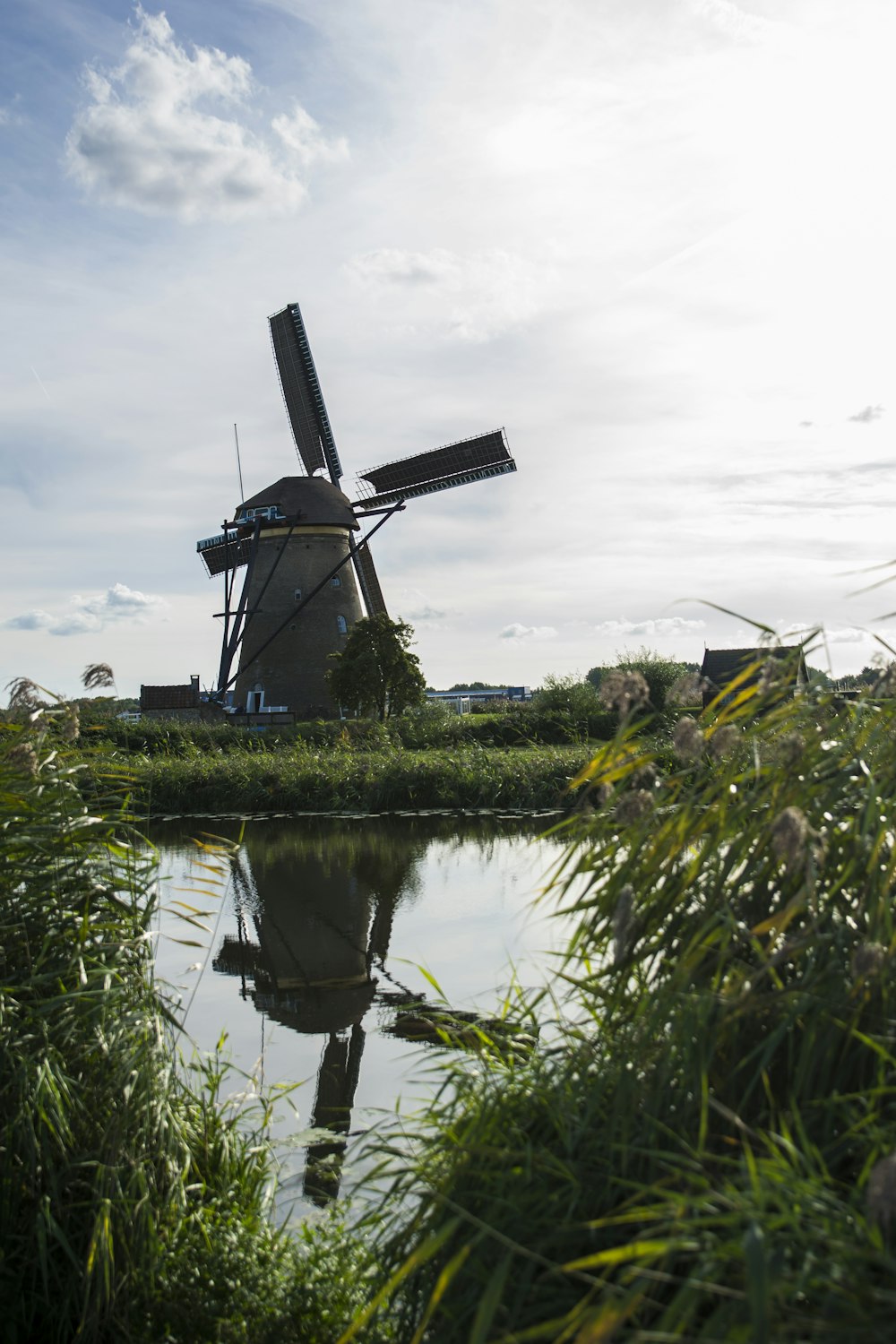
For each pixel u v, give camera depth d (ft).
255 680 178.60
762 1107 10.18
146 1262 13.01
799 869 10.71
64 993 14.80
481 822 66.39
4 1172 12.89
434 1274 10.43
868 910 10.45
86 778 17.88
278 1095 21.01
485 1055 13.96
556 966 22.84
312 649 177.58
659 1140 9.82
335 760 84.12
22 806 15.84
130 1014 15.06
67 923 15.87
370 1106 21.44
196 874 49.78
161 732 110.73
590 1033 12.57
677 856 11.84
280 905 42.83
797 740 11.71
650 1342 7.70
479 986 29.19
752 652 12.19
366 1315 9.19
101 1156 13.47
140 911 16.60
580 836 13.17
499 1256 9.68
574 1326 7.47
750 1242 6.97
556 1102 11.05
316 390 180.55
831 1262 7.52
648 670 128.57
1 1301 12.24
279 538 178.60
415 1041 25.59
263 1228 14.99
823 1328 6.95
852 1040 10.00
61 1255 12.99
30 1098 13.16
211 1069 20.75
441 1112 13.44
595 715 113.19
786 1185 8.12
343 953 34.76
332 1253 14.21
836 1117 9.66
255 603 172.14
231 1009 29.12
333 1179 18.07
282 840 60.59
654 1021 10.30
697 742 11.68
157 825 67.92
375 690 161.27
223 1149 16.30
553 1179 10.15
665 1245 7.52
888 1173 6.94
